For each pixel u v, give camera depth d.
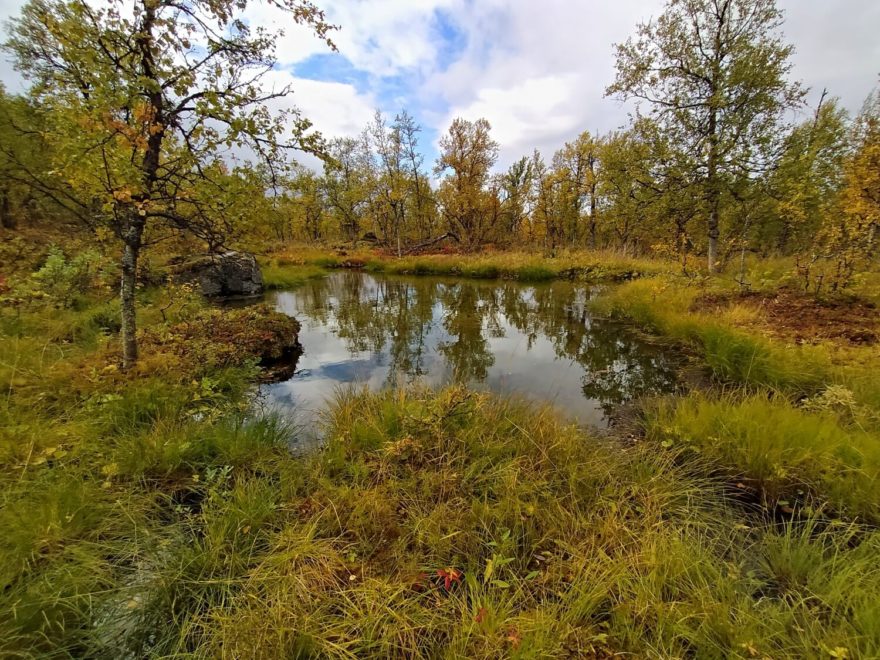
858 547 2.02
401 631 1.72
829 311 6.00
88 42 2.99
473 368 5.90
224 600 1.88
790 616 1.67
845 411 3.41
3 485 2.36
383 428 3.40
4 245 7.96
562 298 11.77
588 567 2.01
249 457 3.11
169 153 3.84
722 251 9.94
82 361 4.27
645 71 9.67
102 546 2.11
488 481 2.81
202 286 10.88
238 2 3.52
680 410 3.73
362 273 18.48
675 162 8.93
